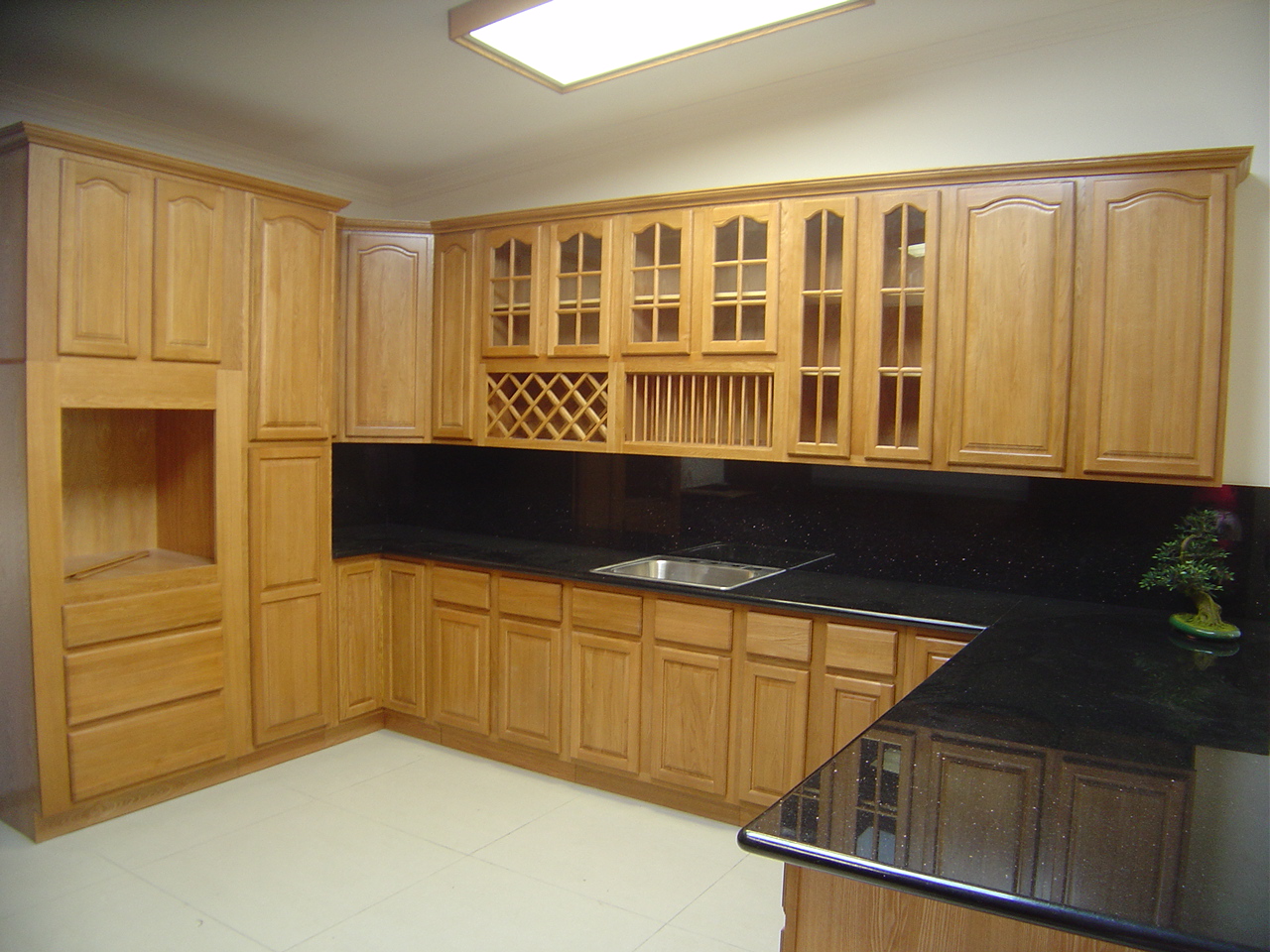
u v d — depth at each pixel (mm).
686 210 3107
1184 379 2350
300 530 3396
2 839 2736
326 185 4102
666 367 3197
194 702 3078
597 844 2773
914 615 2494
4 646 2777
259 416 3221
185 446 3273
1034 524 2758
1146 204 2371
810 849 1083
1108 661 2016
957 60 2805
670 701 2967
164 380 2922
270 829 2842
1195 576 2275
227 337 3100
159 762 2973
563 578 3152
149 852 2672
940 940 1178
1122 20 2553
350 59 2811
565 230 3396
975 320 2605
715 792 2889
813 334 2967
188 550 3305
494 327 3670
